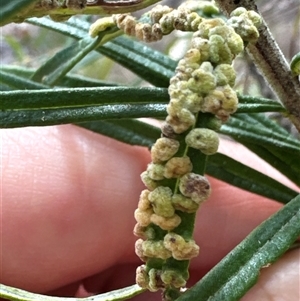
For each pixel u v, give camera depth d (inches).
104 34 1.9
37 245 2.7
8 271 2.7
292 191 2.1
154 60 2.1
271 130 2.1
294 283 2.0
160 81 2.1
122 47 2.2
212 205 2.8
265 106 1.8
